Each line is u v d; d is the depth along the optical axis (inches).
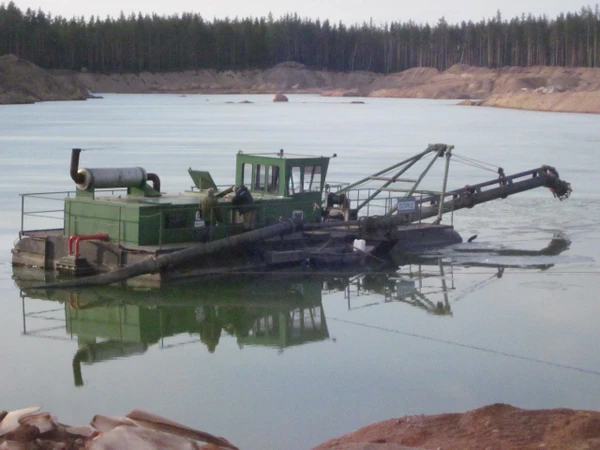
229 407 560.1
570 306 837.8
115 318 791.1
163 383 609.6
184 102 7524.6
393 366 646.5
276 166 1049.5
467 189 1259.8
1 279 925.8
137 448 354.0
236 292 890.1
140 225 916.0
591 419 429.4
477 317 796.0
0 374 627.5
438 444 426.0
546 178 1353.3
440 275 987.9
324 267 1010.1
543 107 6604.3
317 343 711.1
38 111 5201.8
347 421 535.8
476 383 607.8
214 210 965.8
